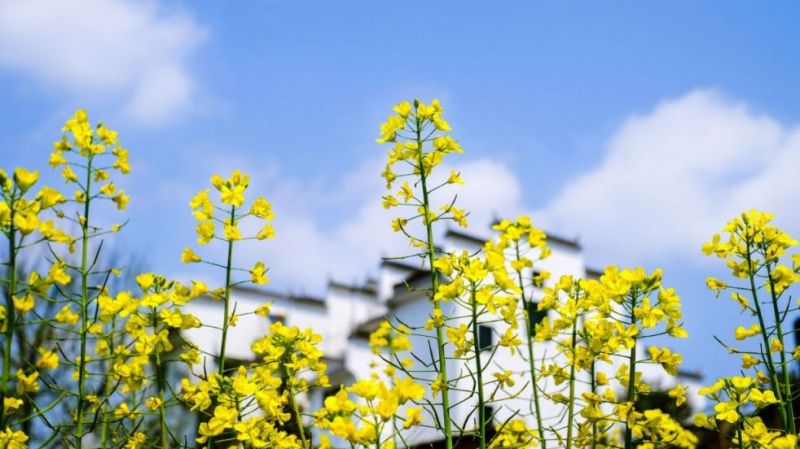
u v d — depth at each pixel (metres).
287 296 6.95
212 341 5.94
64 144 1.45
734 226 1.52
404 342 1.72
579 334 1.48
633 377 1.41
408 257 1.44
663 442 1.40
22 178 1.33
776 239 1.50
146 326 1.50
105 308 1.46
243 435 1.41
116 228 1.44
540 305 1.51
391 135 1.48
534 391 1.49
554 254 5.79
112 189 1.45
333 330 7.06
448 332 1.39
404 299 5.72
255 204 1.49
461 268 1.38
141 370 1.52
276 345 1.51
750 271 1.50
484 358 4.11
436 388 1.37
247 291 6.57
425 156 1.46
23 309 1.34
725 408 1.43
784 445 1.38
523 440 1.49
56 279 1.37
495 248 1.60
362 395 1.25
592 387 1.46
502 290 1.38
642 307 1.41
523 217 1.65
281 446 1.42
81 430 1.40
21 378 1.34
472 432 1.36
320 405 5.58
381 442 1.27
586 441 1.42
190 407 1.47
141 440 1.50
